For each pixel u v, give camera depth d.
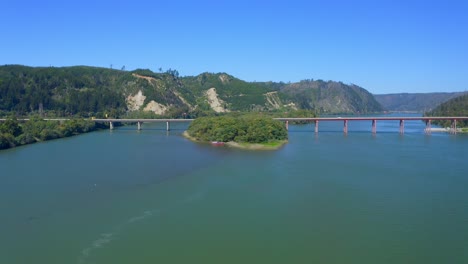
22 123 198.50
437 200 75.38
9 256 51.66
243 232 59.78
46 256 51.75
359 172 98.88
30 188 81.62
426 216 66.88
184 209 69.44
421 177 93.62
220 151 136.00
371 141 170.62
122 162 111.50
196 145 152.75
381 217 66.38
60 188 81.75
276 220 64.62
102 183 86.12
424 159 119.06
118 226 61.56
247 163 111.25
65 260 50.81
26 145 151.62
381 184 87.00
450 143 163.00
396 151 137.00
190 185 85.12
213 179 90.69
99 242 55.94
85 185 84.25
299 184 86.62
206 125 171.75
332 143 161.88
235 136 157.88
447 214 67.88
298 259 51.78
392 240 57.50
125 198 75.38
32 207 69.56
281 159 118.44
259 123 165.62
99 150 136.50
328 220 64.94
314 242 56.62
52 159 116.25
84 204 71.50
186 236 58.16
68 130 192.50
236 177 92.88
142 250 53.66
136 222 63.22
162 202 73.25
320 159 118.38
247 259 51.66
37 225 61.50
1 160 114.50
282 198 76.25
